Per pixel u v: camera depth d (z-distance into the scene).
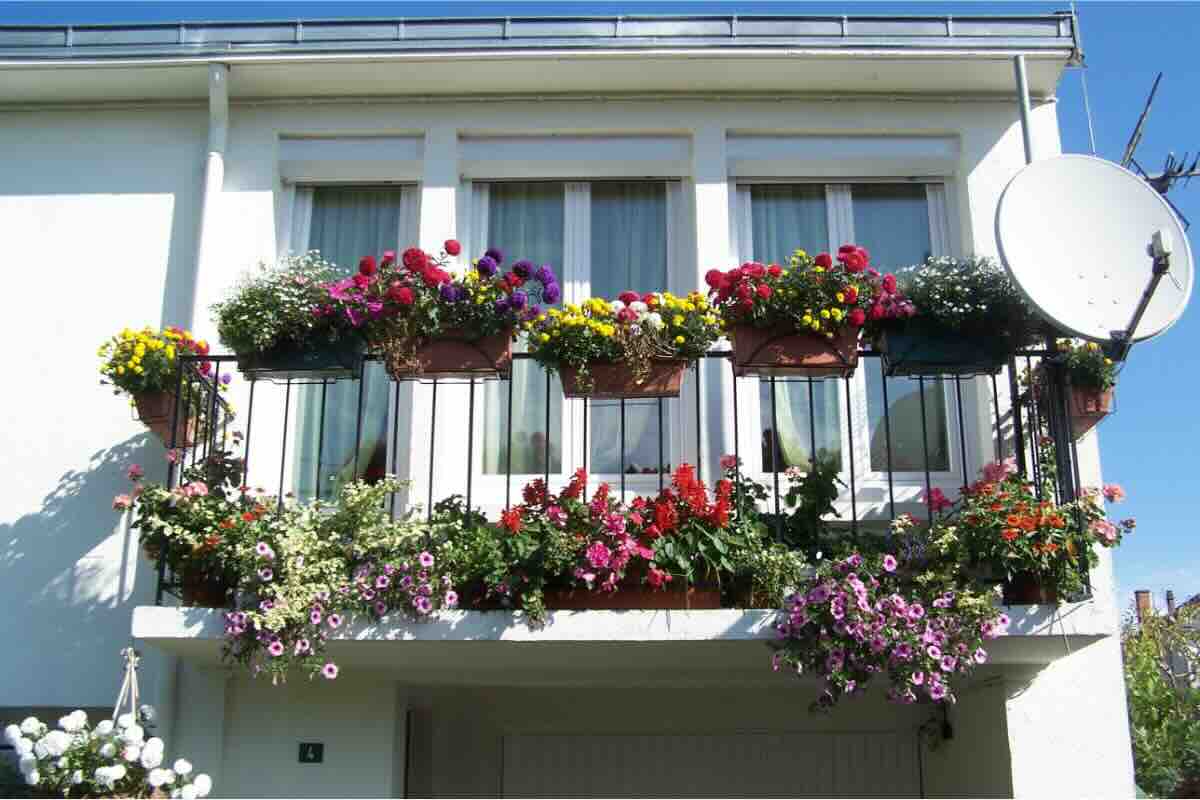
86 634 6.01
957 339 5.45
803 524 5.60
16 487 6.22
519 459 6.46
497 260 5.52
